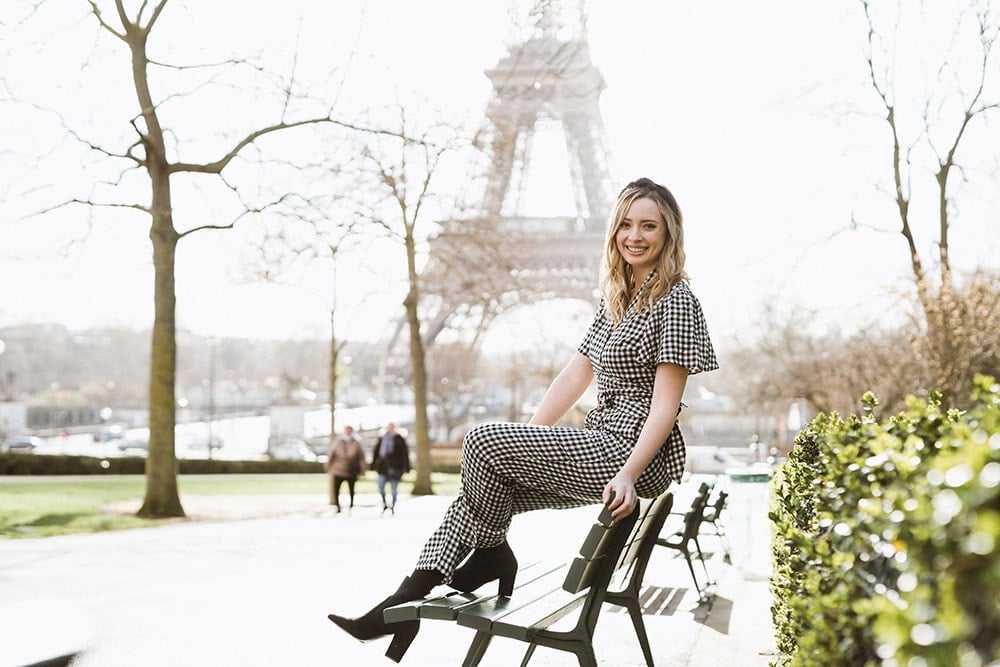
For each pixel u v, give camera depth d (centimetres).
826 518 270
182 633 685
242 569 1116
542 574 411
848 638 210
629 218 366
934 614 125
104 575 1061
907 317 2614
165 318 2041
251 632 690
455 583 357
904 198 2388
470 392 7338
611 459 332
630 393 355
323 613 784
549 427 337
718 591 933
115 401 12656
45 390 12231
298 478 4084
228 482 3644
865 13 2334
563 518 1844
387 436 2316
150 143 1966
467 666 364
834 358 3453
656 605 836
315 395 11838
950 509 130
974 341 2325
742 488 1395
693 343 344
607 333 372
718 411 8012
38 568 1133
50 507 2095
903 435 274
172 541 1503
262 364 13412
